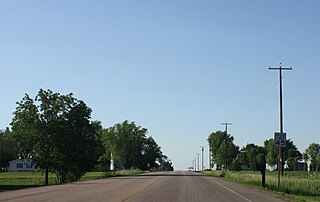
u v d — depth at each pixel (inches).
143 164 6820.9
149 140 7086.6
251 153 6569.9
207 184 1854.1
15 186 1760.6
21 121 2837.1
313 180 1608.0
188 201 989.8
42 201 957.2
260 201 1038.4
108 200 990.4
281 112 2192.4
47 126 2856.8
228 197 1141.1
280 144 1390.3
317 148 6333.7
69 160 2883.9
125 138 6333.7
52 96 2898.6
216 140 7022.6
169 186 1640.0
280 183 1596.9
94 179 2593.5
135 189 1433.3
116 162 6299.2
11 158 6077.8
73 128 2935.5
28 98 2856.8
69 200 987.3
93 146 3065.9
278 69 2207.2
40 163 2800.2
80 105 2982.3
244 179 2167.8
